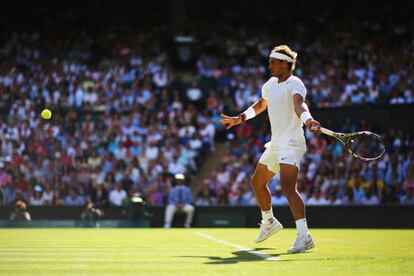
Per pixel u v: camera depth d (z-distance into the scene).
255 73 31.02
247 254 8.17
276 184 23.95
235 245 9.77
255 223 22.69
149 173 25.92
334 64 30.80
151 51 34.16
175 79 32.31
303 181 24.25
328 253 8.39
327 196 23.55
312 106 27.69
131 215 23.14
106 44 35.16
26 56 34.47
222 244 9.99
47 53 34.72
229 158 26.38
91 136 28.17
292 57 9.02
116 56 33.75
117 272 6.18
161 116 28.72
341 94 28.22
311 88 28.95
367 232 15.15
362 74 29.22
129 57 33.44
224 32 36.09
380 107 25.91
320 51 32.47
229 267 6.64
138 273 6.11
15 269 6.40
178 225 23.16
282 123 8.94
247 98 29.45
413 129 25.27
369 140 8.54
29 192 25.59
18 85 31.89
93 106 30.42
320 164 24.84
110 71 32.31
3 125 29.22
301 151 8.89
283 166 8.76
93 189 24.47
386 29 33.53
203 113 29.64
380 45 31.67
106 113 29.11
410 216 21.83
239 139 27.80
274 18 37.00
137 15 37.56
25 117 29.44
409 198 23.06
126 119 28.69
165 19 37.50
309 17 36.59
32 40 35.41
